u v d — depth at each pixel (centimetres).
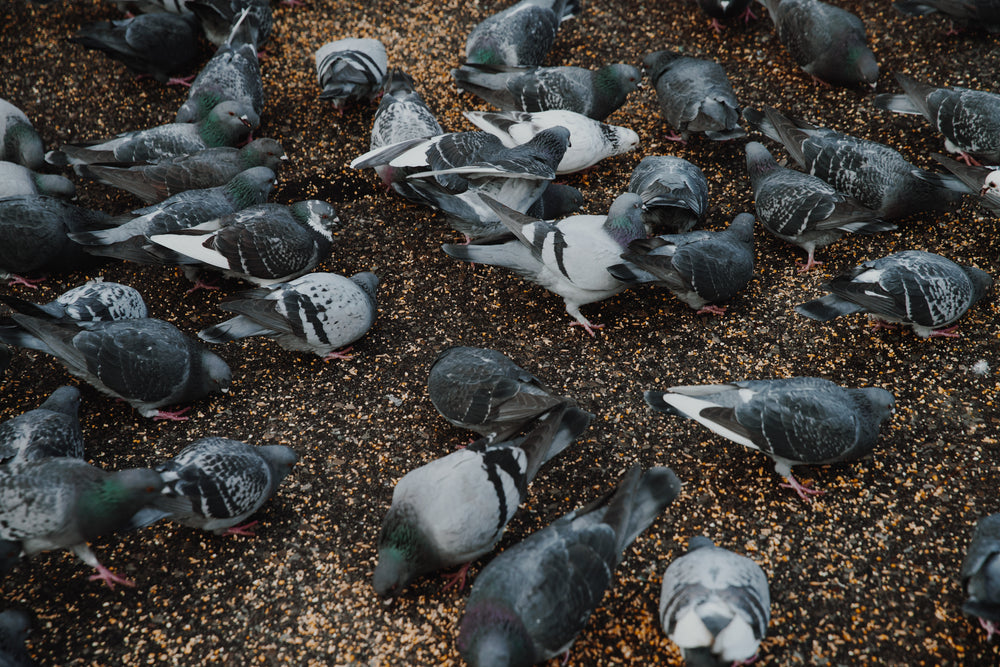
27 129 248
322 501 204
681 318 225
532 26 262
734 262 219
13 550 190
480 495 188
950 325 220
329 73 255
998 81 255
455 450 209
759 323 223
